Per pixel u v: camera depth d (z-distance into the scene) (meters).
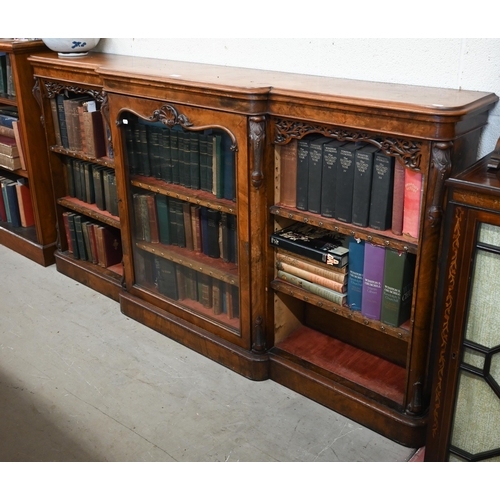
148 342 2.85
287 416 2.35
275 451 2.17
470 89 2.03
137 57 3.05
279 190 2.32
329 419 2.33
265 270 2.41
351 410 2.30
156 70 2.51
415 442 2.15
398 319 2.11
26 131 3.31
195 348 2.76
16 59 3.15
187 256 2.71
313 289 2.33
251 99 2.11
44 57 3.01
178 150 2.55
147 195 2.77
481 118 1.95
